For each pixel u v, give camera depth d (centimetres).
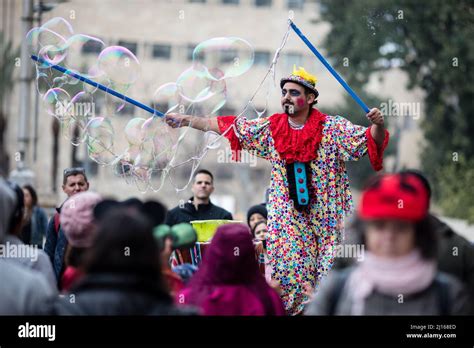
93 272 348
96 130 695
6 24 3519
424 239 365
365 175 3097
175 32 4197
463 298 368
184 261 620
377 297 368
